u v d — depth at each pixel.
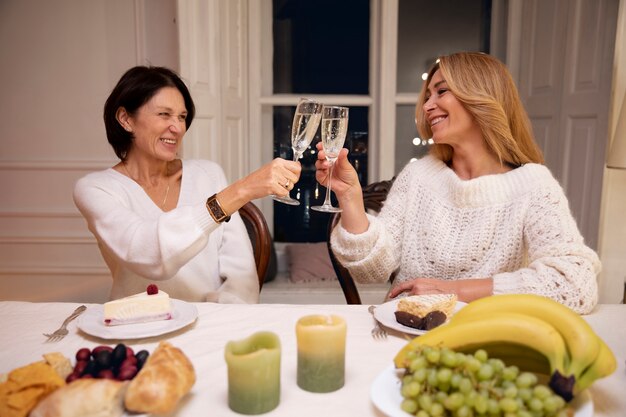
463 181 1.39
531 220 1.29
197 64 2.28
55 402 0.61
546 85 2.71
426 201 1.49
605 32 2.21
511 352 0.70
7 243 3.05
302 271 2.84
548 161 2.69
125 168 1.58
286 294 2.70
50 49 2.91
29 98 2.95
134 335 0.90
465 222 1.40
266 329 0.97
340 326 0.73
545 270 1.12
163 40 2.85
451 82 1.35
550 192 1.30
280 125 3.16
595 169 2.27
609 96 2.17
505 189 1.35
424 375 0.62
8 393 0.62
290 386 0.75
